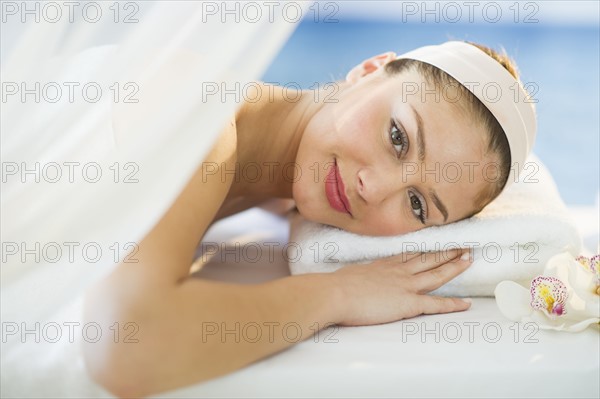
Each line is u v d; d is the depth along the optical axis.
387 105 1.11
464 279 1.15
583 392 0.92
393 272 1.10
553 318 1.02
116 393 0.85
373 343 0.97
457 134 1.10
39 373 0.86
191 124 0.77
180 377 0.86
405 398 0.90
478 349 0.95
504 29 6.34
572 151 3.70
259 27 0.76
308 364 0.90
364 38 6.25
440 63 1.12
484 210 1.22
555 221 1.16
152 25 0.79
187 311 0.87
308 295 0.99
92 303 0.86
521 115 1.17
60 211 0.82
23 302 0.85
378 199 1.11
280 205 1.55
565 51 5.81
